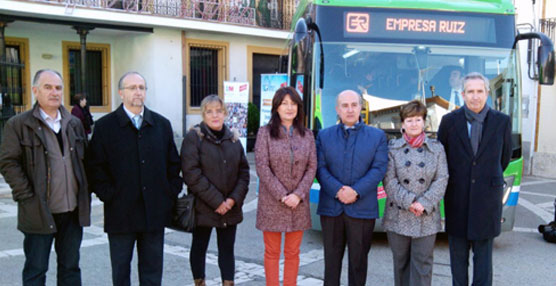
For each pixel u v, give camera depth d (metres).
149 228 4.03
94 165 4.00
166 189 4.16
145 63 16.22
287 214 4.25
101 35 16.66
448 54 6.25
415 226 4.12
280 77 11.05
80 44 14.89
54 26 14.64
